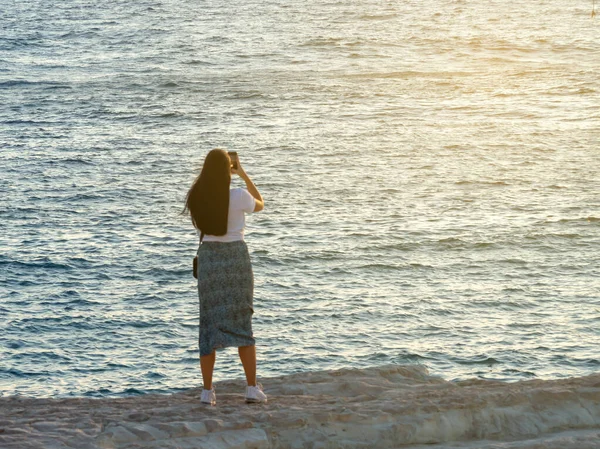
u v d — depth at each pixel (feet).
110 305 92.07
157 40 417.90
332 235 125.49
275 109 253.44
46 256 110.73
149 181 162.50
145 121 234.58
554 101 264.11
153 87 294.46
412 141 207.41
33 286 98.48
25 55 369.09
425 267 110.22
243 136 212.23
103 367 73.46
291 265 109.81
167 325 85.66
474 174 171.83
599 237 125.18
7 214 134.10
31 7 572.92
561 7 574.56
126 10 557.33
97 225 128.88
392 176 169.89
